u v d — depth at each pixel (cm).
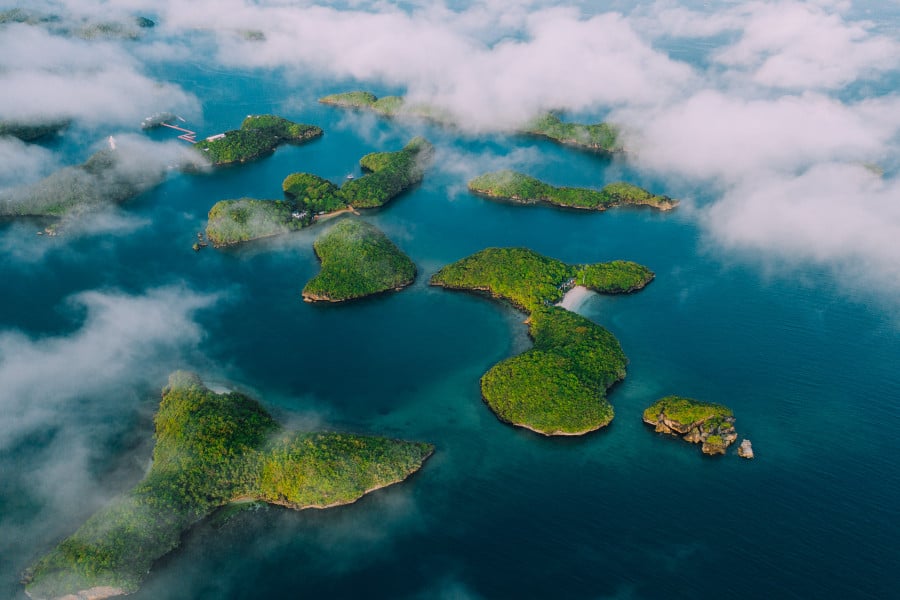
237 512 18912
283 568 17500
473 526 18662
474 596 16738
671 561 17600
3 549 18175
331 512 19000
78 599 16650
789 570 17300
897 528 18400
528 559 17725
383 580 17200
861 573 17188
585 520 18838
